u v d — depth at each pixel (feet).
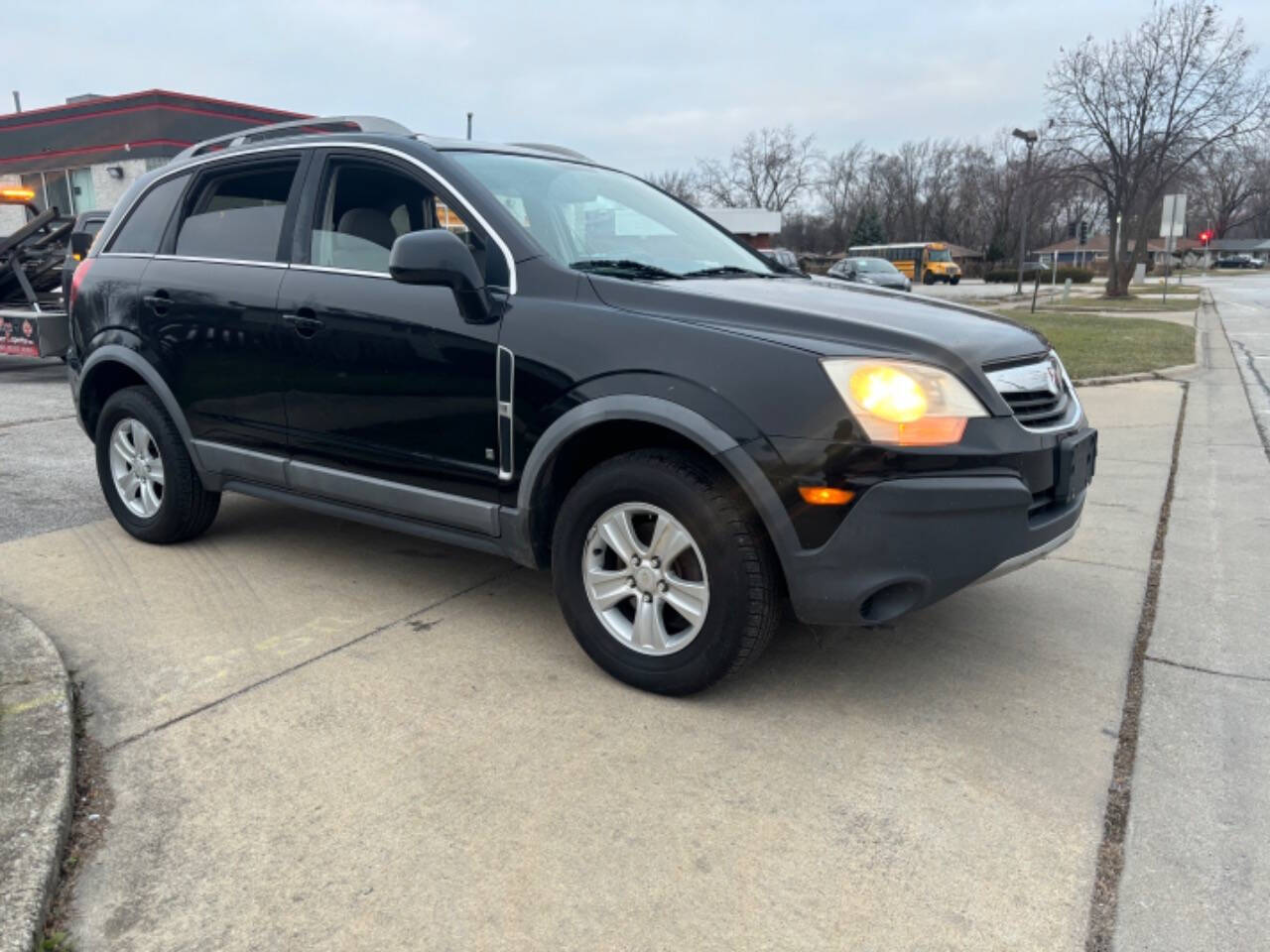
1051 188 129.90
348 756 9.12
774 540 9.24
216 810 8.25
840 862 7.66
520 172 12.56
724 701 10.26
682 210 14.55
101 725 9.62
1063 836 8.00
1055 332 53.72
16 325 29.89
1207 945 6.78
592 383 10.00
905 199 308.40
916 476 8.95
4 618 11.66
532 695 10.36
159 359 14.11
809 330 9.51
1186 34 98.43
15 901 6.77
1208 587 13.69
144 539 15.30
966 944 6.80
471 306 10.72
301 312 12.32
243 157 13.82
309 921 6.97
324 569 14.23
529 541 10.91
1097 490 19.19
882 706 10.18
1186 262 328.90
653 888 7.36
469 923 6.98
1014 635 12.05
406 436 11.62
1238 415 28.09
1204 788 8.66
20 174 68.18
